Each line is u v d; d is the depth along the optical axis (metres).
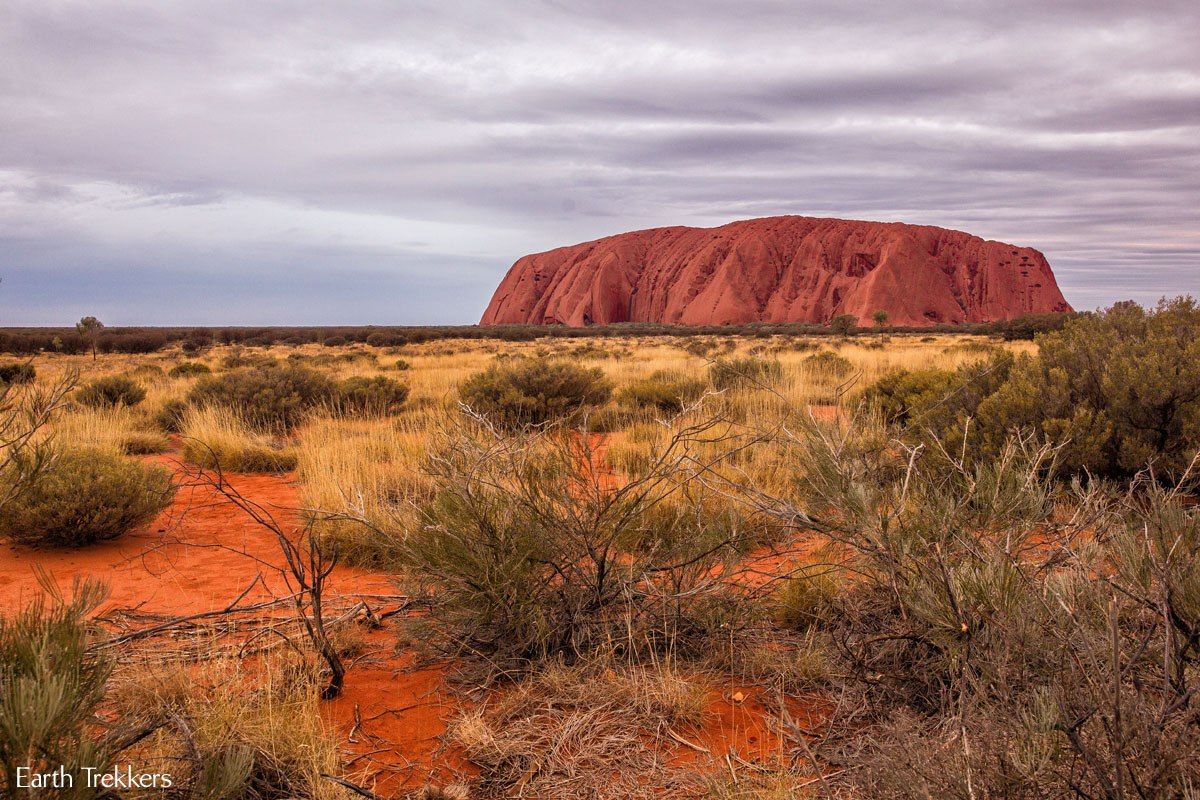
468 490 3.39
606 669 3.25
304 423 13.21
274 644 3.68
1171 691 1.97
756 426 6.68
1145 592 2.33
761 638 3.60
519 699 3.04
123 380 16.86
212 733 2.51
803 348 39.28
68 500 5.82
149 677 3.06
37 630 1.79
